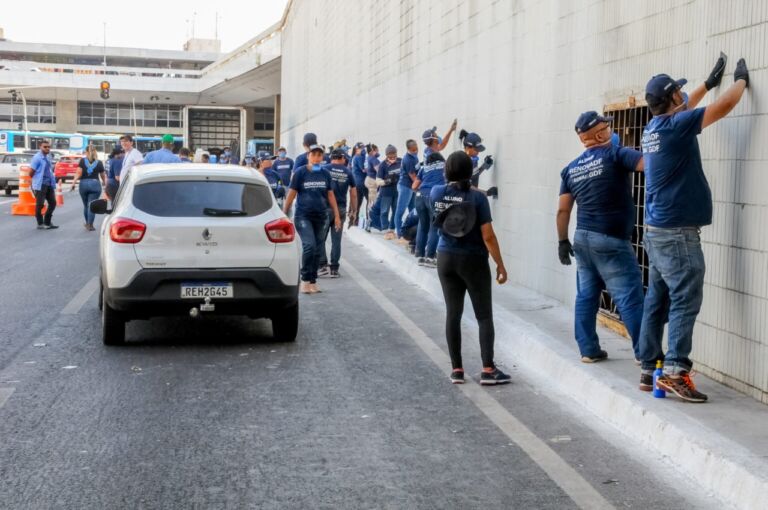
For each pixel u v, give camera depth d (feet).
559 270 34.81
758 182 20.39
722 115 19.88
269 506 15.40
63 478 16.70
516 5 40.22
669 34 25.04
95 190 73.31
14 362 26.48
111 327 28.48
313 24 148.77
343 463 17.72
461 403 22.43
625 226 23.58
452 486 16.47
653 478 16.99
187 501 15.60
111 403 22.06
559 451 18.58
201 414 21.17
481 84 46.44
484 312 24.38
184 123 322.96
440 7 57.00
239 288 28.22
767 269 20.08
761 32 20.18
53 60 442.09
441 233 24.43
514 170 40.55
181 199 28.37
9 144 255.09
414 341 30.25
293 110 187.11
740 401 20.36
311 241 40.70
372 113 86.53
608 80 29.53
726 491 15.93
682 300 20.27
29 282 43.32
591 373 23.04
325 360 27.27
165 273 27.68
